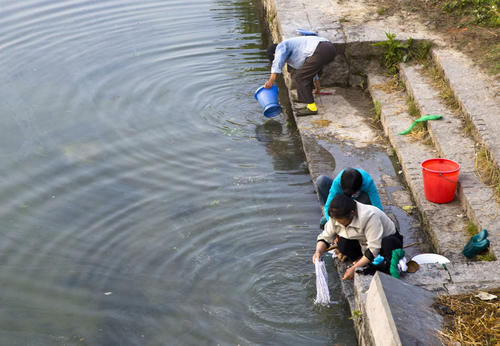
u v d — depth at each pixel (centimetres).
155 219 612
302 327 465
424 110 695
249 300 495
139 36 1125
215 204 636
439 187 545
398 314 351
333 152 702
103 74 967
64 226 604
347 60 864
